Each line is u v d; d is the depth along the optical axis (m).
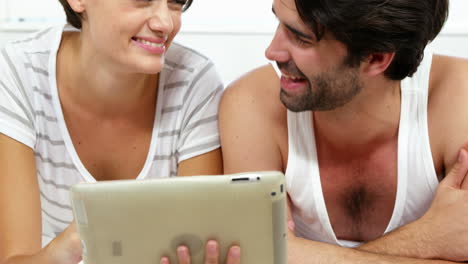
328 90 1.07
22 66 1.23
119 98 1.23
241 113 1.22
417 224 1.10
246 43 2.32
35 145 1.26
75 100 1.24
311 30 0.99
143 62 1.09
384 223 1.23
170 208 0.78
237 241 0.79
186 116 1.28
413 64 1.09
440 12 1.08
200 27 2.32
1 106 1.19
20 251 1.13
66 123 1.26
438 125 1.16
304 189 1.21
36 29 2.37
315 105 1.09
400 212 1.20
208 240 0.79
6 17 2.41
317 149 1.21
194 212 0.78
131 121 1.28
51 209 1.36
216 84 1.30
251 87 1.24
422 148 1.16
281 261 0.81
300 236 1.30
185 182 0.77
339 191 1.22
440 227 1.08
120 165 1.31
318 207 1.21
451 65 1.20
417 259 1.07
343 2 0.96
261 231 0.79
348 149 1.19
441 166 1.18
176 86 1.28
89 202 0.78
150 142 1.29
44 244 1.47
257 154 1.20
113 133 1.28
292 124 1.20
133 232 0.79
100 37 1.09
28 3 2.41
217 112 1.28
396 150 1.19
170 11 1.09
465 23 2.22
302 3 0.97
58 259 1.05
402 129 1.17
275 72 1.24
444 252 1.07
